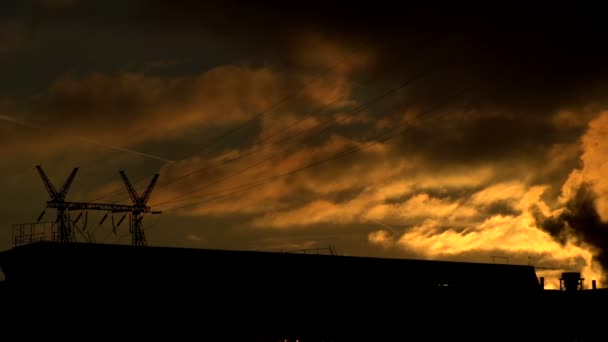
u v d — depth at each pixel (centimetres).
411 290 6481
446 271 6806
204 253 5547
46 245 5028
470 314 6769
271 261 5841
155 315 5172
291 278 5869
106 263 5125
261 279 5716
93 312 4988
